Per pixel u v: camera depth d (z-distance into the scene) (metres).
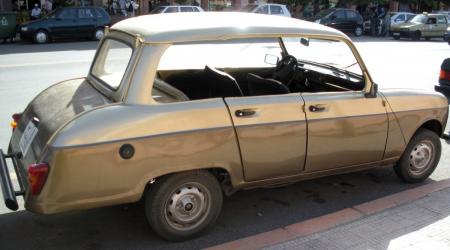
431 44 22.98
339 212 4.24
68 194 3.24
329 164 4.30
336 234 3.88
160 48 3.48
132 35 3.70
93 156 3.23
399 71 12.87
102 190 3.33
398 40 25.25
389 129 4.54
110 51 4.05
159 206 3.62
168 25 3.69
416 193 4.66
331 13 26.09
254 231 4.06
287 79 5.00
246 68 5.15
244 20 3.98
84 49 16.30
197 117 3.55
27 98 8.63
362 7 30.72
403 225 4.04
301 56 5.15
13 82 10.00
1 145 6.04
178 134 3.46
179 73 4.56
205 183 3.74
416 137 4.86
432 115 4.83
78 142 3.19
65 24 19.14
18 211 4.30
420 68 13.56
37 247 3.74
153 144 3.39
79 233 3.96
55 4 23.73
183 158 3.52
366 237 3.84
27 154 3.62
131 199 3.44
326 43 4.65
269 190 4.87
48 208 3.23
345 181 5.14
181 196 3.68
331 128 4.15
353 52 4.33
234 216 4.31
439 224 4.06
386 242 3.77
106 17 20.11
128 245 3.79
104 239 3.87
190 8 22.95
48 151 3.19
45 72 11.23
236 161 3.76
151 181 3.58
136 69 3.43
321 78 4.82
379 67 13.55
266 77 5.20
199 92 4.41
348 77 4.60
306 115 4.02
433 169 5.12
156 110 3.44
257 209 4.46
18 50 15.88
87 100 3.70
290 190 4.88
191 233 3.82
